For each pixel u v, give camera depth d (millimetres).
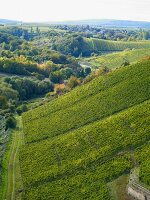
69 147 97938
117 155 85625
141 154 80500
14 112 146875
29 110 139375
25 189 86500
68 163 91188
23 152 103812
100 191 75375
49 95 172375
